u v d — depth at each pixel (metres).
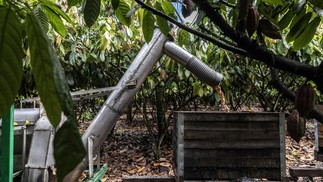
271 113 2.73
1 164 1.69
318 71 0.58
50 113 0.27
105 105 2.44
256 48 0.59
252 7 0.65
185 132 2.72
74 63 4.30
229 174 2.72
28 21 0.30
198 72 2.41
